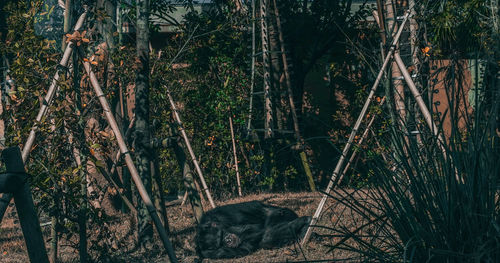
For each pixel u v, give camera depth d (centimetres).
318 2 1603
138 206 752
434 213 340
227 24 1333
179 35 1298
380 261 361
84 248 598
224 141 1365
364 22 1546
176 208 1152
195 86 1391
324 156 1628
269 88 1345
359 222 683
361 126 901
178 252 697
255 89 1484
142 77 764
